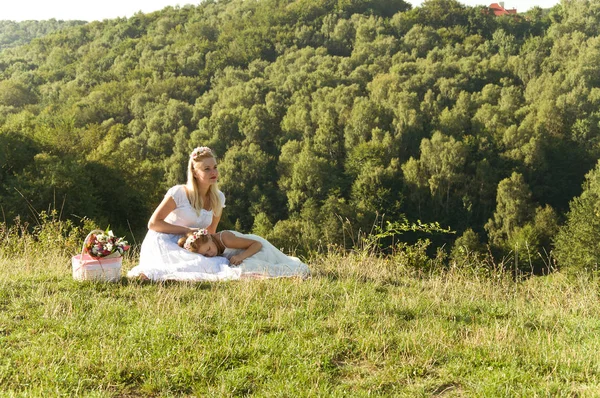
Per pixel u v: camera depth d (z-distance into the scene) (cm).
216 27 14175
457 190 6119
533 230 4734
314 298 540
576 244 2805
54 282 577
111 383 362
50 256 791
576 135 6962
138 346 411
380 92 8488
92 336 428
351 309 511
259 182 7069
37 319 460
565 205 6384
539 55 9238
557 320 521
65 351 396
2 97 11144
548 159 6612
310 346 420
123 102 10131
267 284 574
